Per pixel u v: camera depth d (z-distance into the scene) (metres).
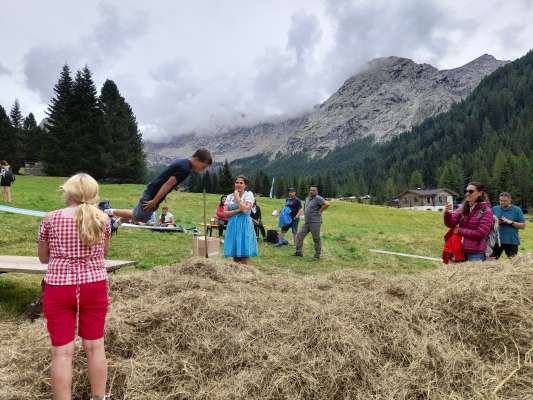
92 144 63.34
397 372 3.61
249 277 6.22
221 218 15.01
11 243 11.12
